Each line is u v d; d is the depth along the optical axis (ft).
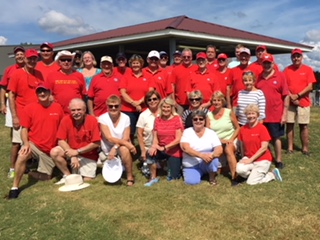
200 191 15.29
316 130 27.04
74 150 16.48
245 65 19.79
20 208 13.97
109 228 12.11
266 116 18.30
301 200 14.08
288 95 18.24
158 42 47.14
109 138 16.61
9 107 17.80
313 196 14.47
